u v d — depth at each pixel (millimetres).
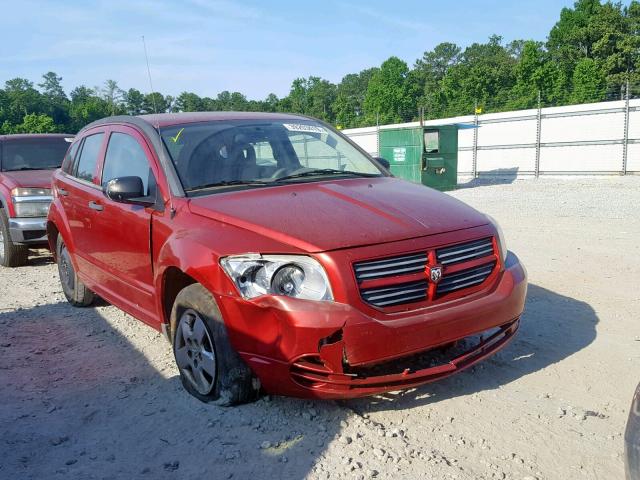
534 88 67000
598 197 16547
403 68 86625
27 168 9812
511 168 30156
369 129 34312
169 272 4082
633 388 4023
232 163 4594
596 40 71062
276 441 3439
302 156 4977
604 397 3904
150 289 4504
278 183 4461
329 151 5172
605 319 5410
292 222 3662
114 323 5820
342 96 89625
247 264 3502
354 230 3584
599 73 62469
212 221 3895
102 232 5215
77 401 4125
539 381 4141
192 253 3766
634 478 2125
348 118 87938
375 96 87500
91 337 5453
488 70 75375
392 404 3854
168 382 4340
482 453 3273
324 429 3533
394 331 3359
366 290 3410
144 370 4609
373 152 34281
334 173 4867
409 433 3494
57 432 3703
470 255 3807
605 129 26359
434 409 3773
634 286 6477
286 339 3359
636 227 10414
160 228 4281
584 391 3988
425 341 3463
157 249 4320
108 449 3475
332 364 3328
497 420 3619
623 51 65688
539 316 5527
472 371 4320
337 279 3348
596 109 26641
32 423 3824
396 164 23078
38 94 97688
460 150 32406
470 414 3699
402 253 3520
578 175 27422
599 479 3033
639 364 4402
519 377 4211
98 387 4336
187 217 4078
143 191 4531
